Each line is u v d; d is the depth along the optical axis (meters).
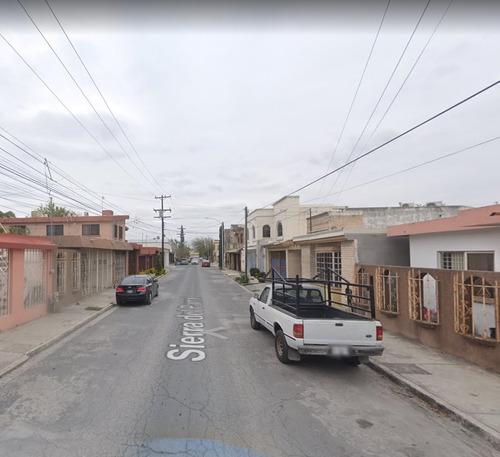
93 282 18.09
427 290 7.71
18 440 3.64
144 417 4.21
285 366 6.44
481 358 6.15
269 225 34.56
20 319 9.80
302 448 3.58
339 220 17.02
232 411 4.43
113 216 28.03
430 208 20.22
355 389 5.36
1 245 8.73
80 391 5.04
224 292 20.77
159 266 42.56
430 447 3.71
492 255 8.05
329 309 8.05
